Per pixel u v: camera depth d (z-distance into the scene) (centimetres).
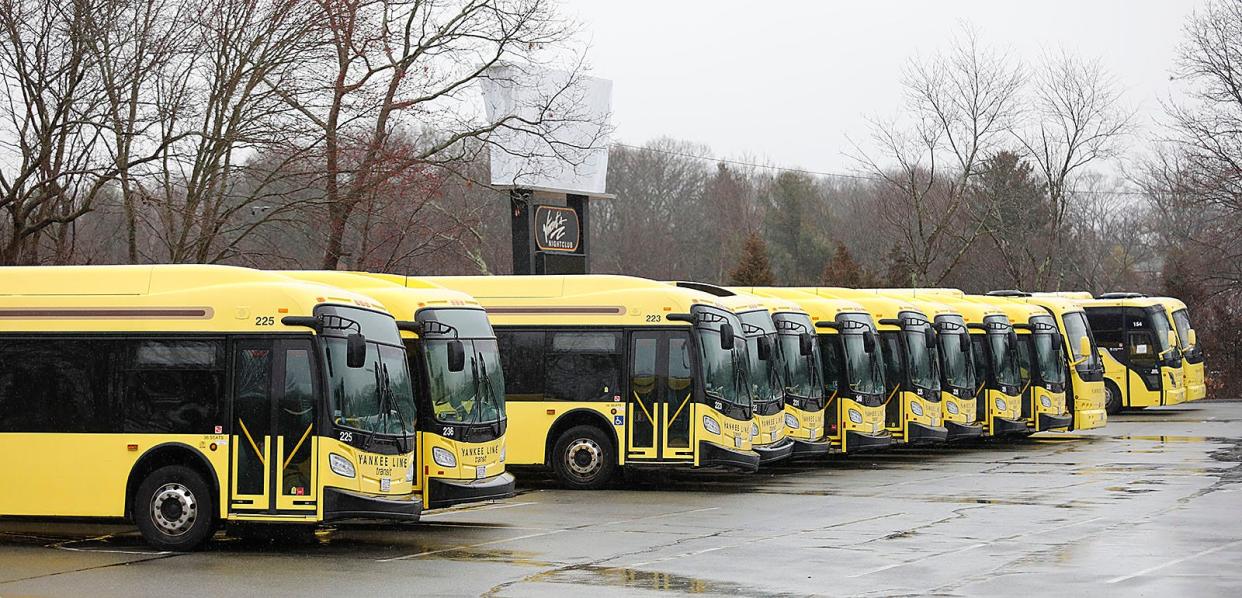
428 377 1819
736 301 2528
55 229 3081
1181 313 4594
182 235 2669
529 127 3450
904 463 2902
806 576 1358
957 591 1255
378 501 1559
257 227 3014
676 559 1492
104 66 2506
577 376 2348
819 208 9619
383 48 2972
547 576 1377
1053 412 3338
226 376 1576
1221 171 5391
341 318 1587
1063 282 7919
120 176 2522
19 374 1628
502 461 1908
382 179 2847
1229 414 4475
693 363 2295
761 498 2183
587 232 3756
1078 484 2352
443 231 3728
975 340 3281
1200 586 1266
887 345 2977
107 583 1343
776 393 2559
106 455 1595
